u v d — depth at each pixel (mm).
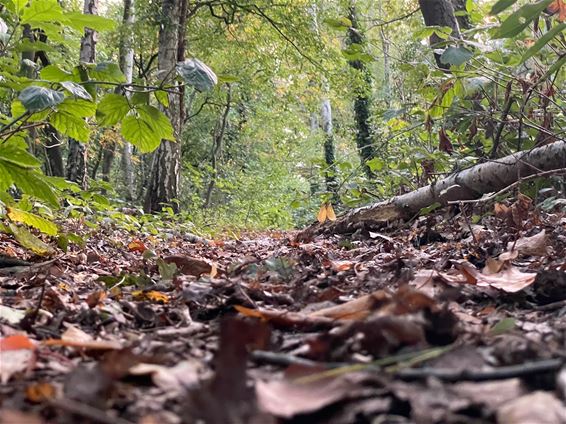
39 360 1555
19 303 2461
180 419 1041
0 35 3836
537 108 6309
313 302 2480
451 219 5930
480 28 5746
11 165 3400
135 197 23328
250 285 2789
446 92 5844
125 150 22062
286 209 22141
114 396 1195
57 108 3850
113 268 4352
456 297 2361
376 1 15922
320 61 16312
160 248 6691
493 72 5934
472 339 1575
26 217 3883
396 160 7848
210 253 6391
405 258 3883
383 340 1424
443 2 8617
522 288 2318
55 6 3850
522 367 1132
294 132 29344
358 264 3807
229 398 1023
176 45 12484
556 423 943
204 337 1875
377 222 7234
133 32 14109
